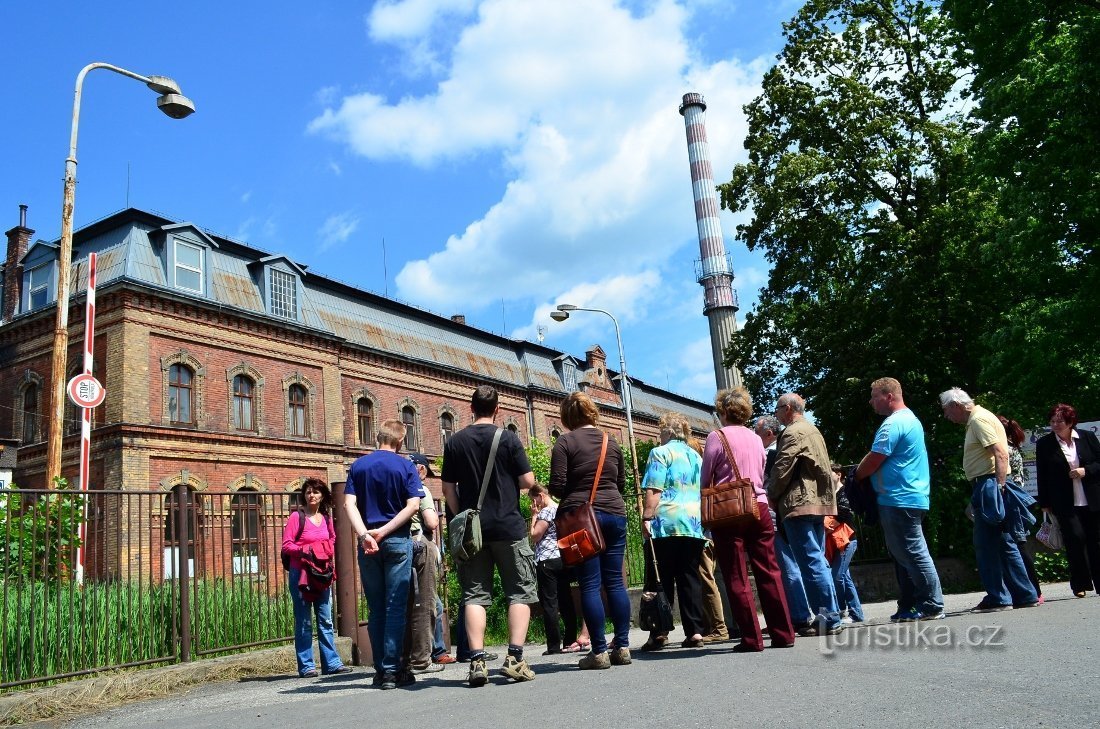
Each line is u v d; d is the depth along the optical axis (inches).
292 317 1232.2
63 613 294.7
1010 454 326.0
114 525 316.8
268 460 1119.0
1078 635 190.4
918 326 909.2
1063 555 564.4
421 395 1492.4
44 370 1048.8
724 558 235.6
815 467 251.8
